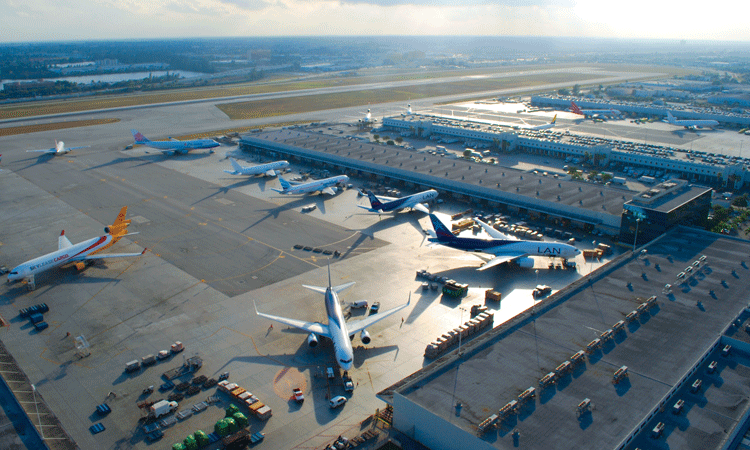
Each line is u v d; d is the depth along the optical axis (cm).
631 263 10419
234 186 18600
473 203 16362
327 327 8538
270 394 7531
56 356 8531
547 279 11100
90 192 17862
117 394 7556
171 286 10981
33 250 12950
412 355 8444
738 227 13962
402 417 6581
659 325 8069
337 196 17338
